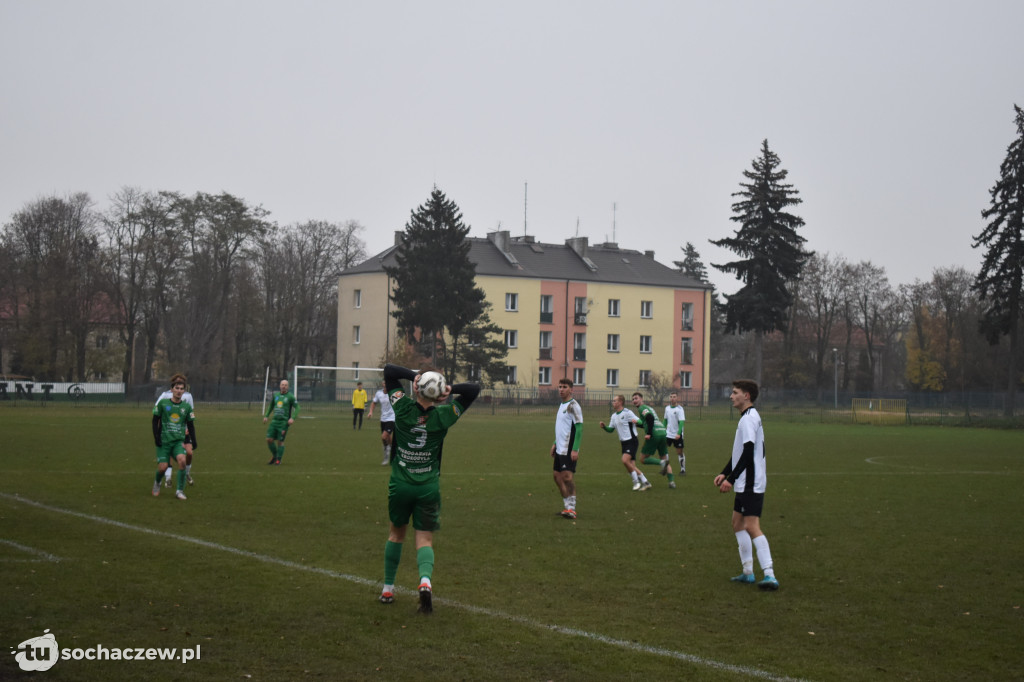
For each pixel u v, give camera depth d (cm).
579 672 641
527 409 6194
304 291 8225
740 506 935
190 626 728
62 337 6638
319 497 1527
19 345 6538
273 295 8188
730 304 6731
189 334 6650
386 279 7506
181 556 991
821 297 9044
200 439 2973
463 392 801
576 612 803
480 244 8044
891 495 1756
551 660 666
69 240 6700
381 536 1155
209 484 1692
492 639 713
